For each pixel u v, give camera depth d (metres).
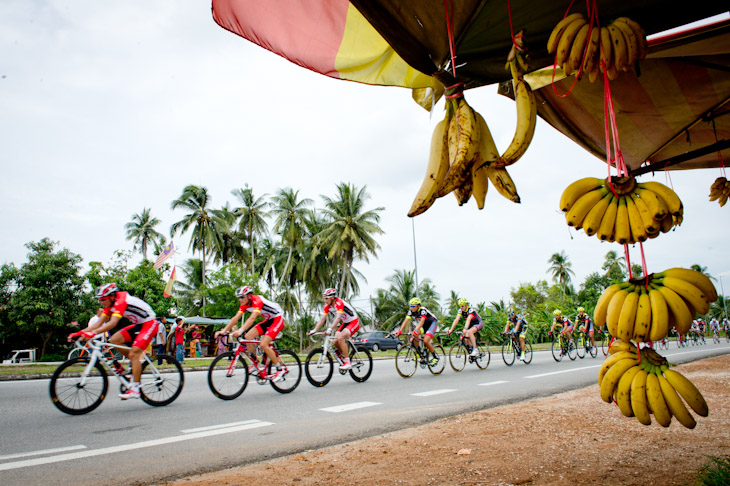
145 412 6.00
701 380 7.66
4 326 30.00
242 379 7.36
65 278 31.70
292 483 3.08
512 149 2.21
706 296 1.94
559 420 4.83
